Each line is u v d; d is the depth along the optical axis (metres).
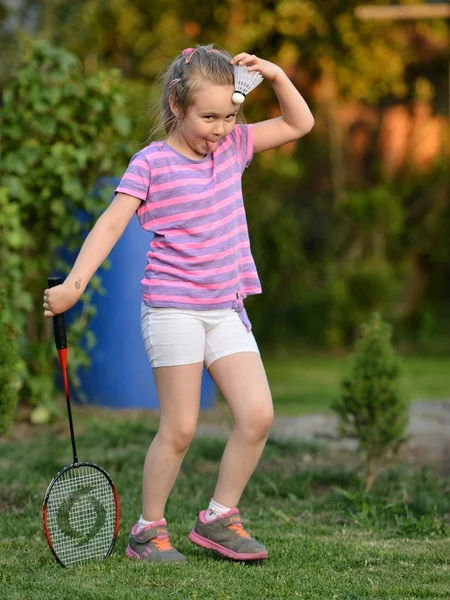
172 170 7.43
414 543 8.43
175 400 7.54
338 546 8.23
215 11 22.83
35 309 15.29
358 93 25.02
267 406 7.51
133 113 17.25
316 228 29.47
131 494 10.29
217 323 7.57
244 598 6.69
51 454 11.84
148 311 7.57
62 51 14.43
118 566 7.48
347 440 13.82
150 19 22.69
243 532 7.71
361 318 26.31
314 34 23.56
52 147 14.27
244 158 7.86
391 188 28.36
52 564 7.54
